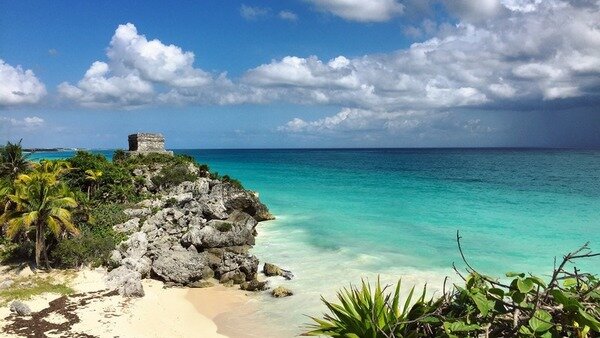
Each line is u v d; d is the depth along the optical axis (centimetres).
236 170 15712
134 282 3142
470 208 7000
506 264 3841
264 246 4525
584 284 559
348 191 9281
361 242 4653
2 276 3284
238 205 5762
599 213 6525
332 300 3008
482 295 529
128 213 4878
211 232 4112
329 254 4166
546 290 512
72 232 3650
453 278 3412
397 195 8625
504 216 6269
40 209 3306
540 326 483
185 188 6512
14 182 4331
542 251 4288
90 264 3500
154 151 8344
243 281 3431
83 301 2902
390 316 650
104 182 5756
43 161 6150
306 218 6141
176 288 3344
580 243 4622
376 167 17800
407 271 3597
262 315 2847
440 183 10981
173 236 4341
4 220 3344
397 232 5166
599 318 502
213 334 2605
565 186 10225
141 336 2495
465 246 4466
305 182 11225
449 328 508
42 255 3578
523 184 10706
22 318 2589
